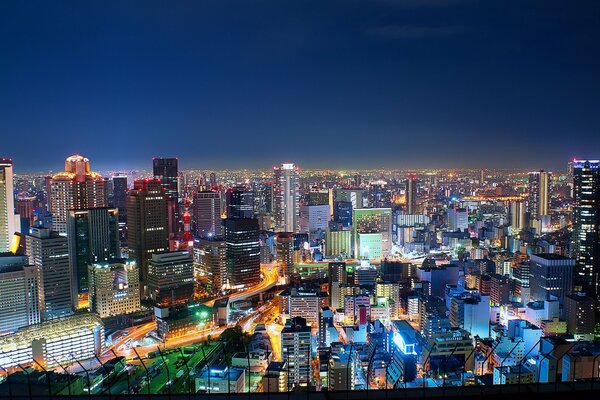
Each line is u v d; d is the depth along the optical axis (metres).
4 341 193.62
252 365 174.50
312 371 180.38
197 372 163.75
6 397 55.41
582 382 54.66
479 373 165.38
